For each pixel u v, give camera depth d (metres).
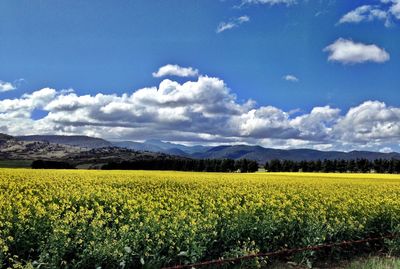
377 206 17.05
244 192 22.66
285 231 13.34
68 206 15.45
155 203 15.68
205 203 17.38
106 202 17.91
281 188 27.56
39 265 9.27
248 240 12.18
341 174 66.88
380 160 113.19
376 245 14.99
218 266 11.45
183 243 11.05
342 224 14.08
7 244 10.47
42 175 36.47
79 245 10.42
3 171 43.19
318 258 13.35
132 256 10.38
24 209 13.38
